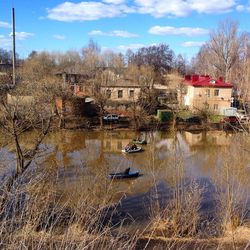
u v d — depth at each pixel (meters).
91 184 14.32
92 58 81.56
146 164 24.53
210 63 69.56
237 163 15.37
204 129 40.91
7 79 23.58
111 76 50.75
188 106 49.09
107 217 13.31
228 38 71.69
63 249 4.95
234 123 40.59
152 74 60.09
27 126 16.52
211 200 17.00
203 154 28.45
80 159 24.16
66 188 16.16
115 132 38.00
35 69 50.94
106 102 42.34
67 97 39.38
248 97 16.19
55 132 33.22
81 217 6.40
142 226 13.59
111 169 23.31
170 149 30.17
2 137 15.52
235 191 15.22
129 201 17.16
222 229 12.99
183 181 17.30
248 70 36.34
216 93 47.97
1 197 5.12
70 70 70.31
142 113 40.59
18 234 4.92
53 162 15.80
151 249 10.48
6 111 15.49
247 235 12.12
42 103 18.61
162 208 15.99
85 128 38.44
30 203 5.57
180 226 12.71
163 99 54.22
